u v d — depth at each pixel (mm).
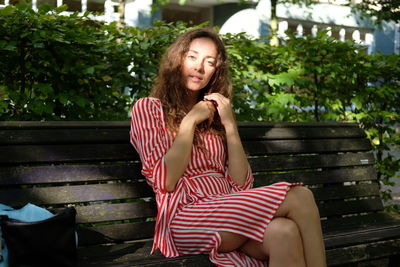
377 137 4367
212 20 12383
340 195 3369
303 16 11797
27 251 2023
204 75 2727
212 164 2660
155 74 3535
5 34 3021
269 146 3234
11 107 3168
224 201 2367
